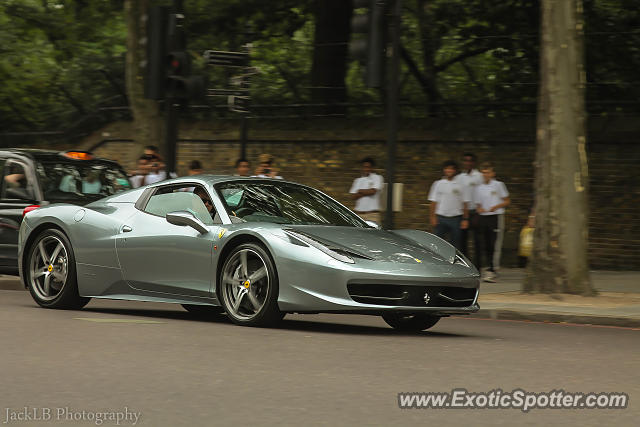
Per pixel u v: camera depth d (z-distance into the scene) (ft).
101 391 23.95
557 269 55.67
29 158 56.70
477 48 96.48
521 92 93.91
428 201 91.66
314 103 103.19
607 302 53.31
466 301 38.75
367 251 37.40
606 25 91.09
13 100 129.18
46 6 136.77
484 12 95.35
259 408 22.13
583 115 56.65
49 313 42.65
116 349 31.14
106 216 43.86
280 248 37.19
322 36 105.91
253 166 102.17
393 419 21.21
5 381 25.14
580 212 55.98
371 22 55.06
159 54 61.67
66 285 44.52
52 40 140.26
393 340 35.83
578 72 56.34
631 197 82.64
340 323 42.65
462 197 66.59
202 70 109.81
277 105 104.63
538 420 21.42
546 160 56.44
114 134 112.47
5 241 55.52
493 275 69.05
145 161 68.49
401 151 93.91
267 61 108.68
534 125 88.99
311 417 21.25
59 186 56.39
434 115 96.37
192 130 106.32
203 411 21.70
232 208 40.52
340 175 96.84
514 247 86.33
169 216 40.29
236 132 103.60
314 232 38.40
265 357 30.09
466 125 92.32
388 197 55.93
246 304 38.83
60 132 117.80
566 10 55.93
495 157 89.45
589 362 31.14
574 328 44.16
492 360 30.91
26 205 55.21
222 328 37.83
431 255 38.99
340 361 29.66
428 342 35.60
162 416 21.13
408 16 102.06
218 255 39.17
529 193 87.25
